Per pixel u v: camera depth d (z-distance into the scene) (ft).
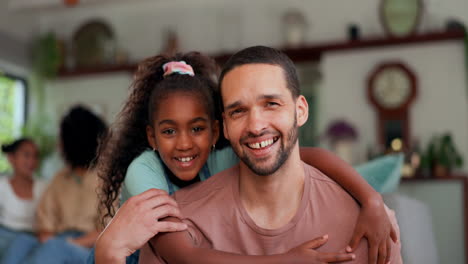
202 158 4.11
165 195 3.43
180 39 16.15
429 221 7.89
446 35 13.08
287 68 3.00
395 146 13.14
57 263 7.16
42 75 16.35
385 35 14.01
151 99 4.21
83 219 8.22
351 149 13.28
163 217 3.30
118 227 3.18
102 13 16.98
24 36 16.70
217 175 3.50
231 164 4.37
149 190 3.47
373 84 13.62
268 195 3.14
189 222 3.27
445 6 13.99
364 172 6.72
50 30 17.40
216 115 4.27
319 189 3.27
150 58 4.83
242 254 3.04
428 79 13.38
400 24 13.84
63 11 17.29
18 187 9.81
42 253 7.22
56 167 15.81
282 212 3.19
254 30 15.56
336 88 14.01
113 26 16.85
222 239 3.18
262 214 3.20
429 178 12.57
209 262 2.91
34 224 9.21
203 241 3.22
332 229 3.15
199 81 4.22
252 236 3.15
